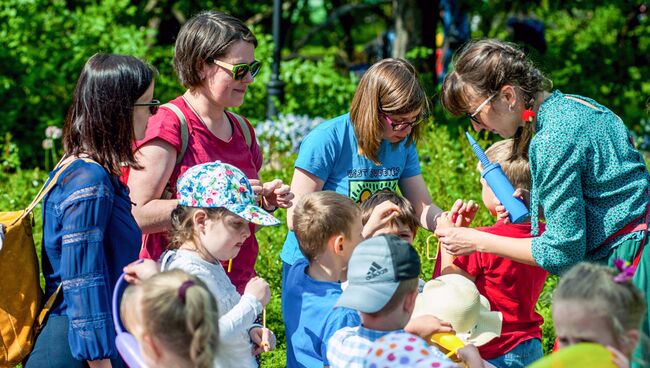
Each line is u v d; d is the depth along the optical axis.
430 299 3.49
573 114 3.32
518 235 3.74
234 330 3.30
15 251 3.29
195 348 2.59
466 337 3.47
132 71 3.25
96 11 10.95
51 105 10.25
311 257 3.48
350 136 3.99
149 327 2.60
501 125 3.48
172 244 3.49
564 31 12.45
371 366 2.73
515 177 3.85
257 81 10.48
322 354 3.30
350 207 3.46
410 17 10.77
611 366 2.42
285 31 13.59
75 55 10.20
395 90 3.75
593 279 2.61
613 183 3.30
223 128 3.94
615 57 11.12
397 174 4.17
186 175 3.48
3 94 10.06
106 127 3.21
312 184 3.97
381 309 2.91
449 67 10.72
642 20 11.50
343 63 13.84
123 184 3.38
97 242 3.12
